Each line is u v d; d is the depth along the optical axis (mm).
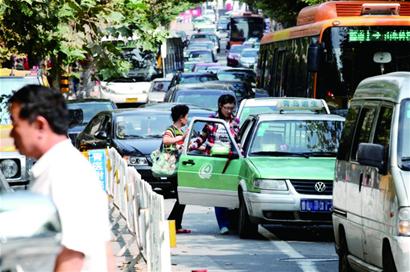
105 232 9023
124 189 28875
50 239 6852
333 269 23984
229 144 30484
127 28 28094
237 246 28188
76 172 8953
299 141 30750
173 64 102375
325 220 28203
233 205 30156
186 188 30891
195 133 32469
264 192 28266
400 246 17781
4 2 26141
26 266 7570
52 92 9227
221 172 30344
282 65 53500
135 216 24672
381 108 19984
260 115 31359
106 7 27469
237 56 146875
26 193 7066
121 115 43469
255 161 29641
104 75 29203
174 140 31359
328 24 45156
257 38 175125
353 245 20859
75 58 28312
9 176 28422
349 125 21844
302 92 47688
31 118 9117
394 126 18828
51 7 26719
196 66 104500
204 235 30891
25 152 9258
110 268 9586
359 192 20250
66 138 9289
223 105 30953
